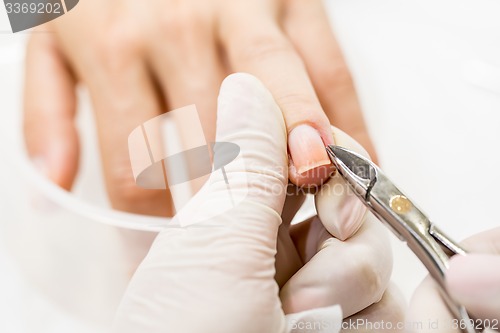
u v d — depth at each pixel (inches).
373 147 12.6
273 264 10.2
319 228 11.0
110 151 12.6
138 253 11.4
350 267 10.1
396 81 14.1
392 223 9.8
